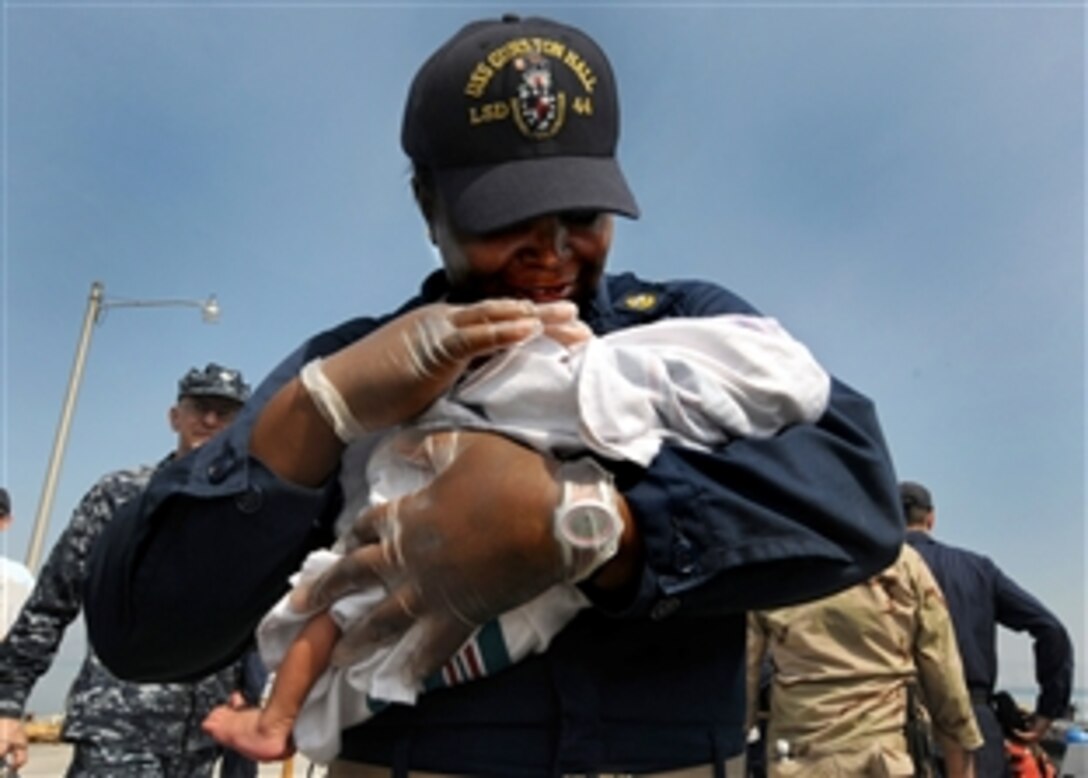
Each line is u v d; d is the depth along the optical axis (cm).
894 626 429
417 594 101
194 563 109
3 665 349
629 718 109
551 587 105
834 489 106
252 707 120
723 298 135
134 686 344
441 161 122
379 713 111
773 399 111
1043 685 510
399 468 112
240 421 115
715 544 100
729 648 119
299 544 111
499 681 108
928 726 421
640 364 110
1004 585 518
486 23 131
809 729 427
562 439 106
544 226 118
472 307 106
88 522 360
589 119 122
